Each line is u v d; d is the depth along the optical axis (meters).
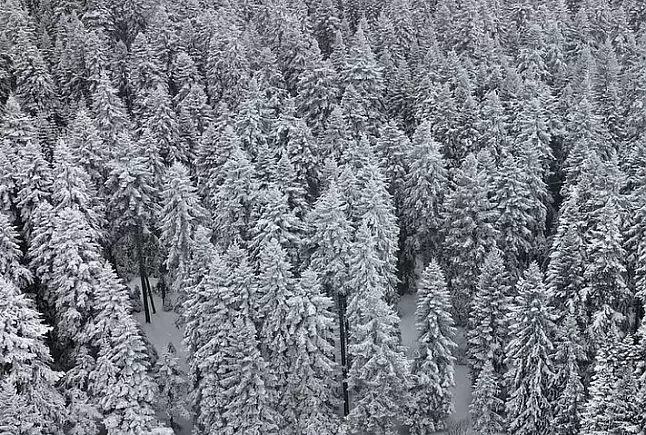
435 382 45.00
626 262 47.66
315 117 71.75
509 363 46.19
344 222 46.81
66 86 78.25
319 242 47.41
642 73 70.06
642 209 46.50
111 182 54.41
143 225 55.31
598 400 38.25
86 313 44.28
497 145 62.22
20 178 48.62
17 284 45.06
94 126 63.75
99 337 43.81
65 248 43.78
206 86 79.25
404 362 44.06
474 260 52.19
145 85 75.81
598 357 39.38
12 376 38.88
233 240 53.00
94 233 47.38
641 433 36.50
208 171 62.59
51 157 64.75
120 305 44.00
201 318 45.09
